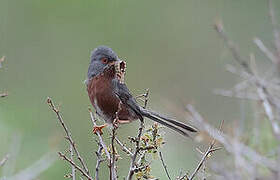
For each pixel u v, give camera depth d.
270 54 10.92
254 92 11.48
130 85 17.78
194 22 18.84
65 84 17.27
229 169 10.07
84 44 18.16
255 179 9.39
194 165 11.62
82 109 16.39
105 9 18.61
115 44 18.38
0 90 15.55
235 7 18.56
